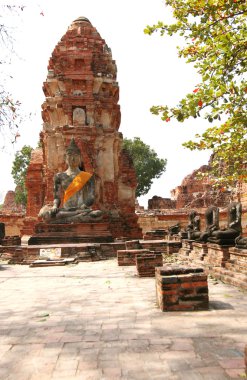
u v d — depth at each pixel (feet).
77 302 24.71
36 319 20.49
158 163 172.24
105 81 90.17
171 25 30.45
